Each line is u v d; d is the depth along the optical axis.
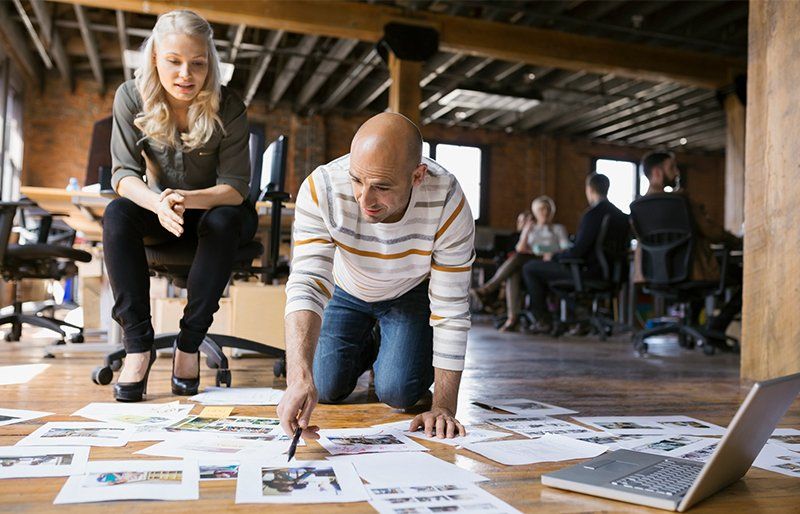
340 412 1.81
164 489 1.02
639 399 2.22
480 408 1.92
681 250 4.25
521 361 3.54
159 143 1.99
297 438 1.17
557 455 1.33
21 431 1.41
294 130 11.22
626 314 7.27
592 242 5.44
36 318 3.90
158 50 1.83
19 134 9.20
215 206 2.00
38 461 1.15
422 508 0.97
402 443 1.36
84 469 1.11
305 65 9.94
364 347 2.07
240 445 1.30
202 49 1.85
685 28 7.84
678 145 13.53
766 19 2.69
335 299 1.91
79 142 10.05
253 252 2.28
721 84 8.14
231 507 0.96
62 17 8.30
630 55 7.77
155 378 2.37
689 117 11.47
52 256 3.71
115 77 10.27
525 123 12.30
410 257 1.53
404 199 1.26
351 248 1.50
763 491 1.14
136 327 1.88
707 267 4.23
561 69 9.78
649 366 3.43
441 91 10.15
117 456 1.21
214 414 1.64
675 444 1.45
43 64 9.91
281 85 10.01
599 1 7.26
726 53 8.34
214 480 1.07
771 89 2.66
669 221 4.24
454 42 7.21
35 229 4.66
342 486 1.06
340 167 1.45
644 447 1.41
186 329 1.96
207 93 1.91
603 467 1.19
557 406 2.03
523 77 10.01
